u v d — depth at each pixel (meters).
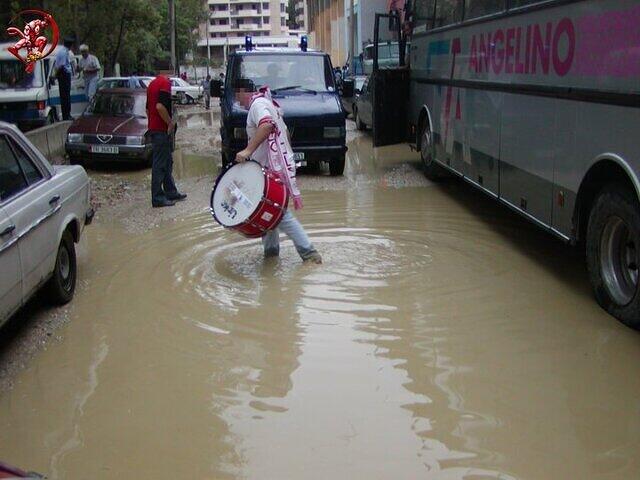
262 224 6.75
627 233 5.37
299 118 11.85
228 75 12.95
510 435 4.01
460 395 4.48
